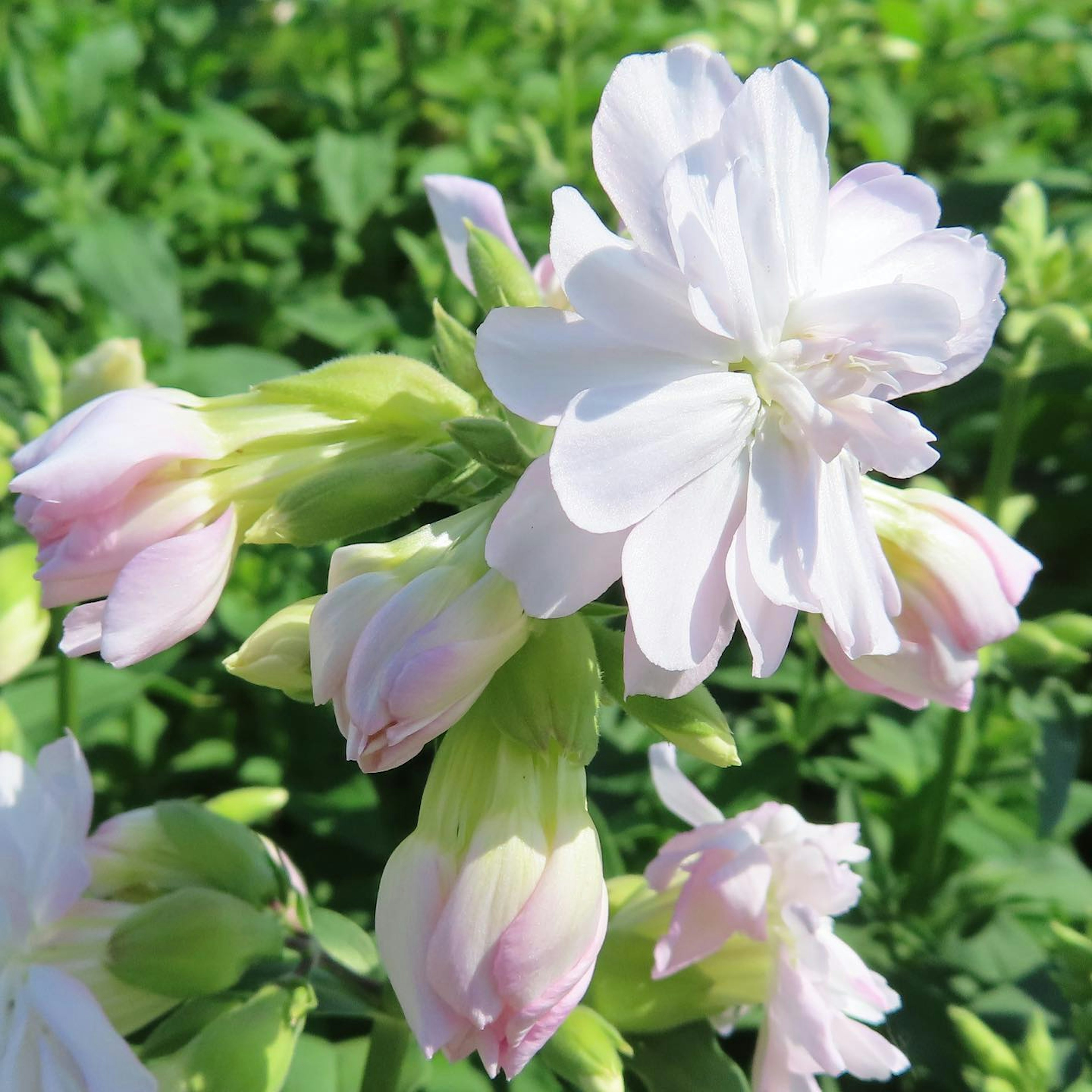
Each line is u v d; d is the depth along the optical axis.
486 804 0.15
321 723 0.26
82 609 0.15
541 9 0.35
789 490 0.14
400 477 0.15
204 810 0.17
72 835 0.16
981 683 0.25
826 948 0.16
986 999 0.22
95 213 0.32
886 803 0.25
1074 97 0.40
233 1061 0.16
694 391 0.14
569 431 0.14
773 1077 0.16
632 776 0.24
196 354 0.30
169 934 0.16
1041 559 0.34
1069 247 0.23
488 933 0.14
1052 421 0.35
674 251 0.14
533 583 0.14
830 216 0.15
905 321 0.14
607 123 0.14
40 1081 0.15
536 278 0.18
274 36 0.42
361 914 0.23
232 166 0.38
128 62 0.34
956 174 0.40
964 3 0.42
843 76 0.39
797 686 0.26
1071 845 0.29
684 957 0.16
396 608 0.14
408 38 0.42
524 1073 0.20
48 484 0.14
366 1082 0.17
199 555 0.15
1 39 0.36
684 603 0.14
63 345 0.33
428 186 0.18
